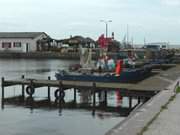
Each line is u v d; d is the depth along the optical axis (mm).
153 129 10883
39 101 28406
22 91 30594
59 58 104188
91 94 29344
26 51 110812
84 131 18422
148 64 52781
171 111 14195
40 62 92875
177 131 10680
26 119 21391
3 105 26703
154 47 97875
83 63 38469
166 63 61938
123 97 28000
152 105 15859
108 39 48875
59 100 28641
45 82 29703
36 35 112125
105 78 33156
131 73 34000
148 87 26828
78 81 31875
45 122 20547
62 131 18422
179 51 103688
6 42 112125
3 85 30031
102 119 21469
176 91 21484
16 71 64688
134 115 13266
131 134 10180
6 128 19000
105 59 38562
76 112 23891
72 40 111188
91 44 105000
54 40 114625
